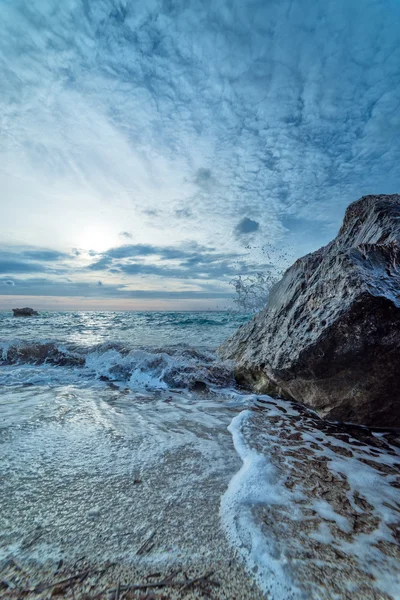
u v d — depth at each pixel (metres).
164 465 1.94
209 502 1.54
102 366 4.95
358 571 1.12
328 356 2.68
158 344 7.78
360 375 2.64
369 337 2.45
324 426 2.81
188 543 1.24
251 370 4.20
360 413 2.79
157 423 2.77
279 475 1.85
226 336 10.41
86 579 1.05
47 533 1.28
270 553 1.19
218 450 2.20
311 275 3.72
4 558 1.14
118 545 1.22
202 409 3.27
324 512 1.49
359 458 2.15
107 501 1.53
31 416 2.83
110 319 20.91
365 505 1.57
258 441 2.39
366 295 2.39
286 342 3.27
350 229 4.14
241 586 1.04
